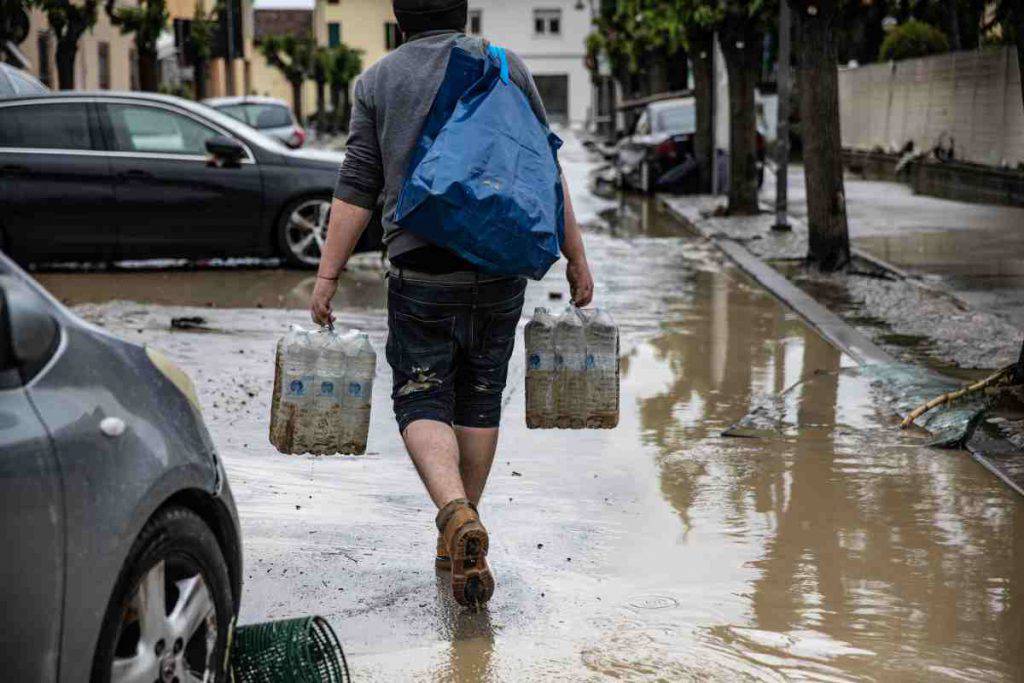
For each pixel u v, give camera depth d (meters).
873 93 37.00
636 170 30.89
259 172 15.30
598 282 15.03
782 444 7.54
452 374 4.99
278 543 5.73
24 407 3.11
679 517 6.18
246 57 75.19
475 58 4.78
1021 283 14.25
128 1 42.06
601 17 54.91
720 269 16.44
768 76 50.47
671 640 4.75
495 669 4.50
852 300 13.31
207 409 8.27
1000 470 6.95
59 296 13.33
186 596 3.59
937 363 9.97
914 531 5.98
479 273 4.84
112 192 14.95
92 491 3.18
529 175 4.67
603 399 5.31
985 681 4.43
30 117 14.94
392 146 4.77
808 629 4.85
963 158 28.00
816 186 15.58
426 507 6.34
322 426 5.04
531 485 6.69
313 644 4.09
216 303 12.96
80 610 3.13
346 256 4.96
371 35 102.94
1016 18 8.65
